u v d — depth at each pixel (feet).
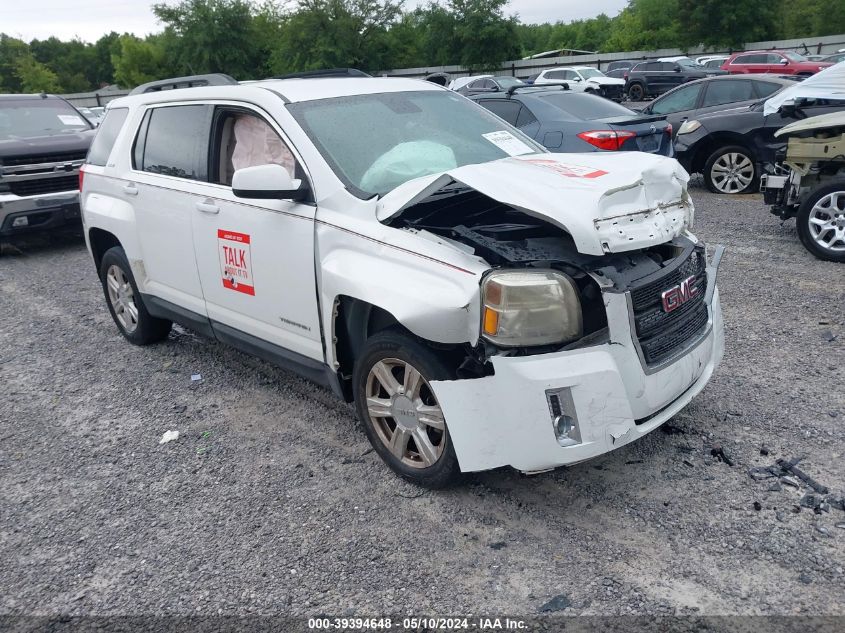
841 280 20.92
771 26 143.74
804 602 8.93
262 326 14.19
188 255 15.56
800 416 13.33
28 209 30.53
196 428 14.78
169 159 16.12
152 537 11.25
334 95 13.98
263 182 12.07
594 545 10.23
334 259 11.93
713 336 12.19
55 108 36.35
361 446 13.53
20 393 17.22
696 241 12.44
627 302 10.16
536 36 305.73
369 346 11.69
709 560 9.77
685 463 12.05
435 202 11.72
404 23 144.97
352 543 10.70
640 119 30.01
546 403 9.83
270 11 149.38
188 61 148.25
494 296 9.91
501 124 15.47
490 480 11.97
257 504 11.91
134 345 19.86
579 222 9.66
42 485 13.04
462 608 9.27
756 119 32.83
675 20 156.04
